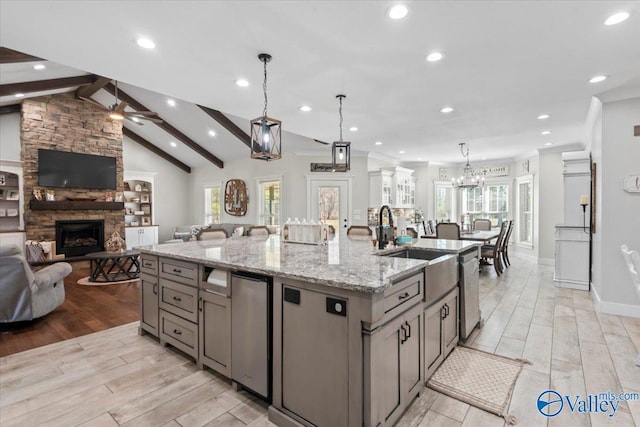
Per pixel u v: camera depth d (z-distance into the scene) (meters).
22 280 3.16
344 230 7.26
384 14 2.01
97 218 7.32
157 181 9.66
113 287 4.87
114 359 2.53
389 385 1.66
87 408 1.91
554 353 2.61
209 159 8.96
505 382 2.17
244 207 8.53
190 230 9.40
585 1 1.88
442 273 2.32
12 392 2.08
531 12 1.99
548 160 6.71
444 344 2.43
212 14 2.00
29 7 1.90
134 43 2.36
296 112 4.09
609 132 3.57
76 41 2.32
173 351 2.67
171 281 2.62
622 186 3.52
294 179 7.38
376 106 3.86
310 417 1.68
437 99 3.61
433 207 8.75
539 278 5.42
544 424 1.76
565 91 3.38
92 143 7.28
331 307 1.59
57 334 3.05
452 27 2.16
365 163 7.24
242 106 3.85
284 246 2.99
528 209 7.53
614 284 3.59
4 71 4.51
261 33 2.23
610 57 2.61
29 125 6.42
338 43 2.37
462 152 7.21
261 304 1.92
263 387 1.92
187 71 2.85
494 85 3.21
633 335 2.96
